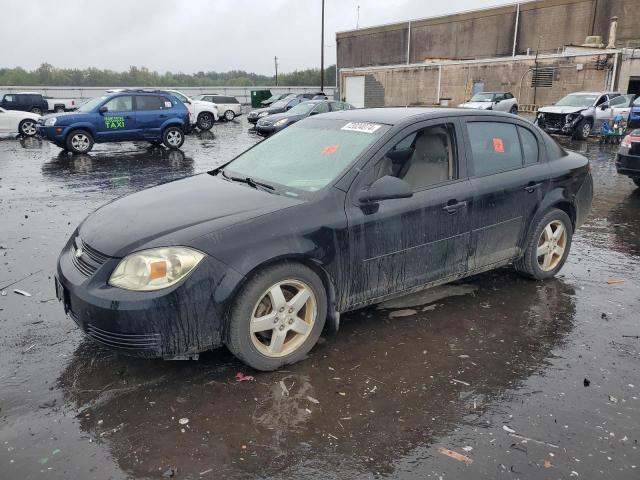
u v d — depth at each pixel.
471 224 4.19
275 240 3.25
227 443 2.76
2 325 4.00
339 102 21.34
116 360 3.52
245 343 3.24
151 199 3.77
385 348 3.75
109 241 3.20
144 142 19.00
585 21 40.22
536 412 3.05
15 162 13.35
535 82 30.89
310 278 3.42
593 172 11.92
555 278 5.12
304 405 3.08
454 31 50.41
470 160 4.22
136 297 2.96
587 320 4.22
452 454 2.70
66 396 3.13
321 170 3.80
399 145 4.08
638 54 27.22
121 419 2.93
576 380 3.38
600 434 2.87
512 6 44.97
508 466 2.62
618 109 20.27
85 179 10.82
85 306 3.05
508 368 3.51
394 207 3.74
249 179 4.00
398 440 2.80
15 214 7.57
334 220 3.47
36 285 4.81
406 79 38.12
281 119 20.12
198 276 3.04
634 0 37.31
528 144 4.73
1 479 2.49
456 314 4.30
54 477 2.51
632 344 3.85
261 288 3.21
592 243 6.40
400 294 3.96
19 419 2.91
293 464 2.62
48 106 32.50
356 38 61.69
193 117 23.66
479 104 26.33
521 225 4.61
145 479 2.51
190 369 3.43
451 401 3.14
